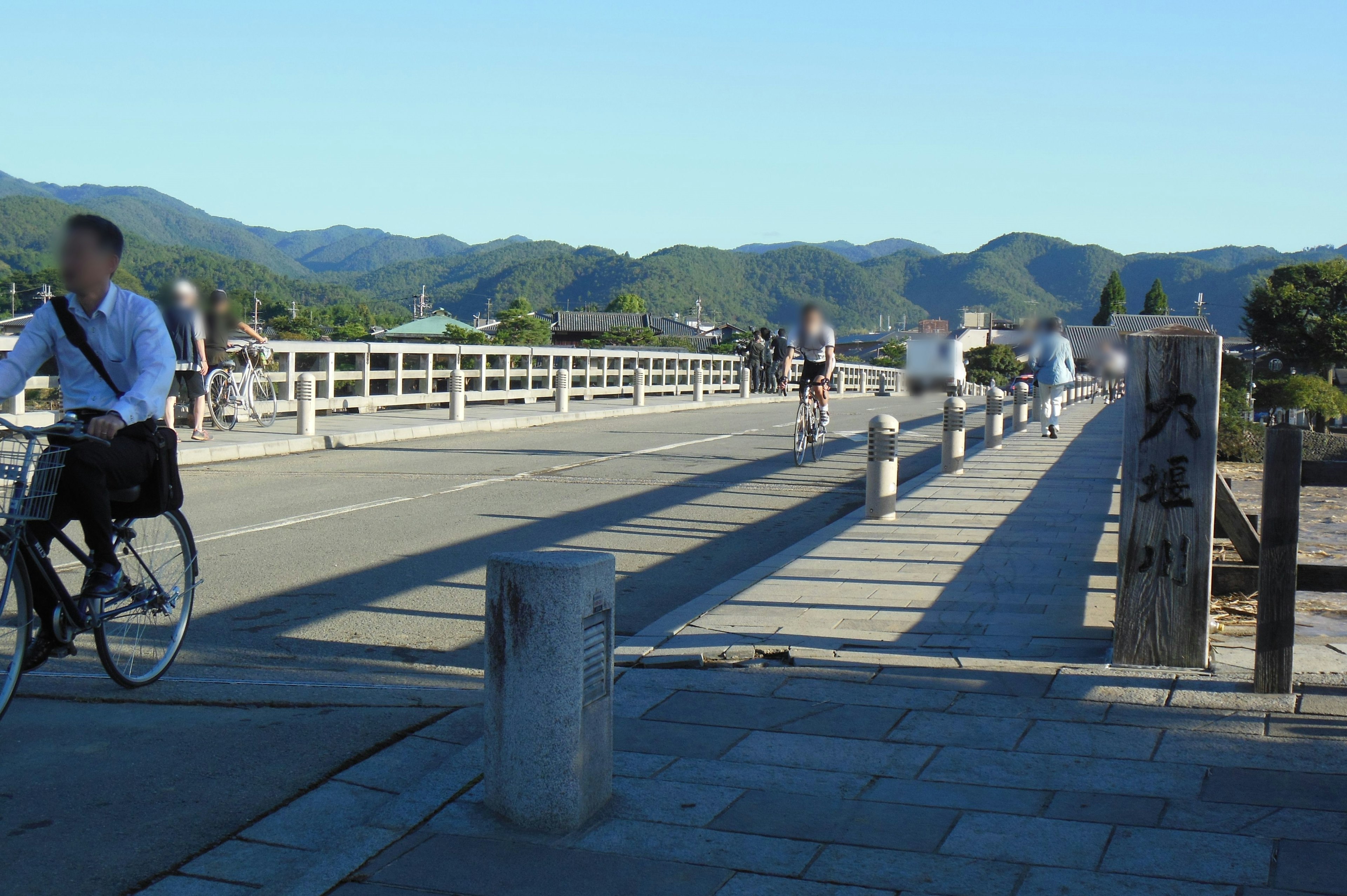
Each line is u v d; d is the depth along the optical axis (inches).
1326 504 458.0
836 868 125.4
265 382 712.4
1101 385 1520.7
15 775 155.6
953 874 123.7
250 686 196.2
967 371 2842.0
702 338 4886.8
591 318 5103.3
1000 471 535.2
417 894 119.3
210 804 147.3
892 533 354.3
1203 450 189.6
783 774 153.3
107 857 132.1
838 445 703.1
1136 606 194.9
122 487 176.2
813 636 223.3
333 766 160.7
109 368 178.4
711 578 302.7
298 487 467.8
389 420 755.4
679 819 138.6
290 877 126.4
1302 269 2442.2
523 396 1012.5
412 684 205.0
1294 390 2102.6
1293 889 119.6
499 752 138.0
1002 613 244.5
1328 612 255.4
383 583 288.0
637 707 181.8
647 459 600.7
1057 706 179.3
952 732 169.2
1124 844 130.8
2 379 169.3
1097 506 412.5
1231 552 316.2
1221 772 152.7
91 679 198.1
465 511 410.9
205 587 279.6
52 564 171.2
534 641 134.3
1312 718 172.6
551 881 122.2
